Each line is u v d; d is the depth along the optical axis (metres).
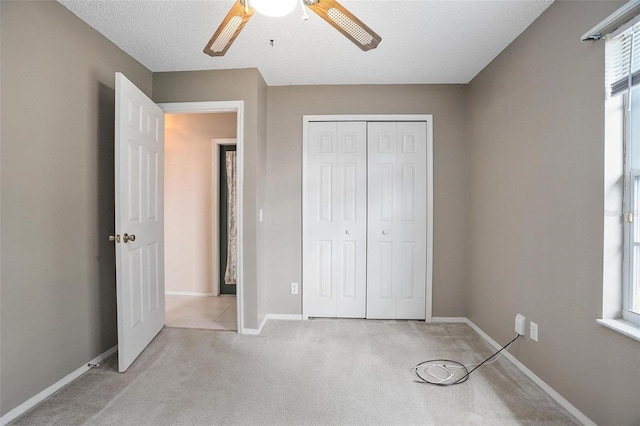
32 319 1.66
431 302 3.00
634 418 1.32
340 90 3.02
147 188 2.38
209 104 2.71
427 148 2.99
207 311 3.27
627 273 1.44
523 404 1.71
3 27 1.52
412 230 3.02
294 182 3.04
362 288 3.04
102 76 2.17
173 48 2.35
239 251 2.70
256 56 2.46
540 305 1.90
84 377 1.95
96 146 2.12
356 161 3.03
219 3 1.82
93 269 2.10
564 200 1.72
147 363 2.14
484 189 2.63
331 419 1.58
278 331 2.74
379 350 2.36
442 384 1.90
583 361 1.57
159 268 2.63
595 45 1.52
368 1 1.78
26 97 1.63
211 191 3.90
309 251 3.04
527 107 2.04
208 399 1.74
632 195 1.43
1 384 1.51
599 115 1.50
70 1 1.80
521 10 1.86
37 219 1.69
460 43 2.24
